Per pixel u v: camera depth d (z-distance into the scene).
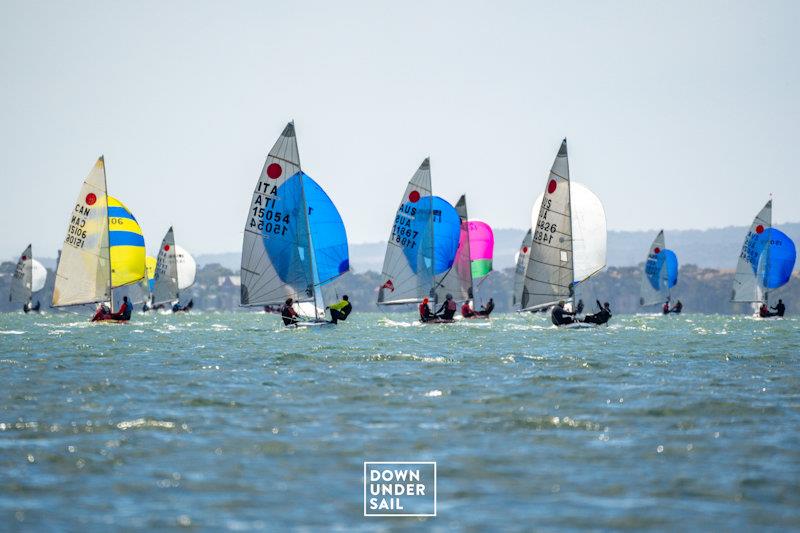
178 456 73.81
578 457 74.00
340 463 72.06
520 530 57.44
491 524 58.50
